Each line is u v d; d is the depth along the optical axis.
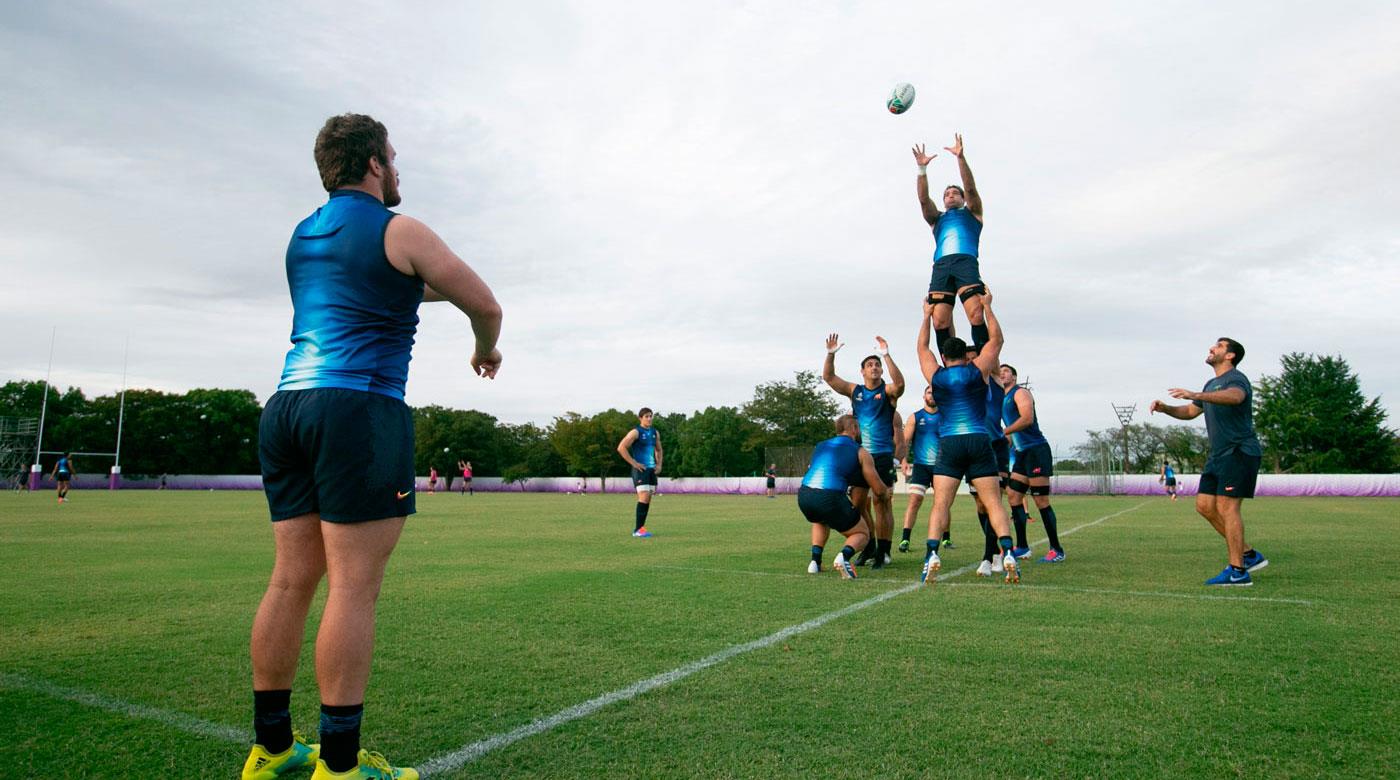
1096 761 2.47
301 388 2.31
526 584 6.49
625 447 12.22
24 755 2.60
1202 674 3.50
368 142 2.51
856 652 3.95
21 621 4.92
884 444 8.72
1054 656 3.84
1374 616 4.86
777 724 2.86
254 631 2.39
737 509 23.86
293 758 2.47
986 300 7.15
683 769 2.43
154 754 2.62
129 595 5.97
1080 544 10.13
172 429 67.94
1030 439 8.56
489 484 70.69
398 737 2.75
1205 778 2.34
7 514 18.30
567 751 2.60
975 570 7.53
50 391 69.25
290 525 2.41
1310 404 56.16
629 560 8.45
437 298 2.87
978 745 2.62
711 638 4.32
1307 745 2.61
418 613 5.13
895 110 7.81
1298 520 15.09
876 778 2.35
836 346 8.93
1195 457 65.75
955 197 8.23
